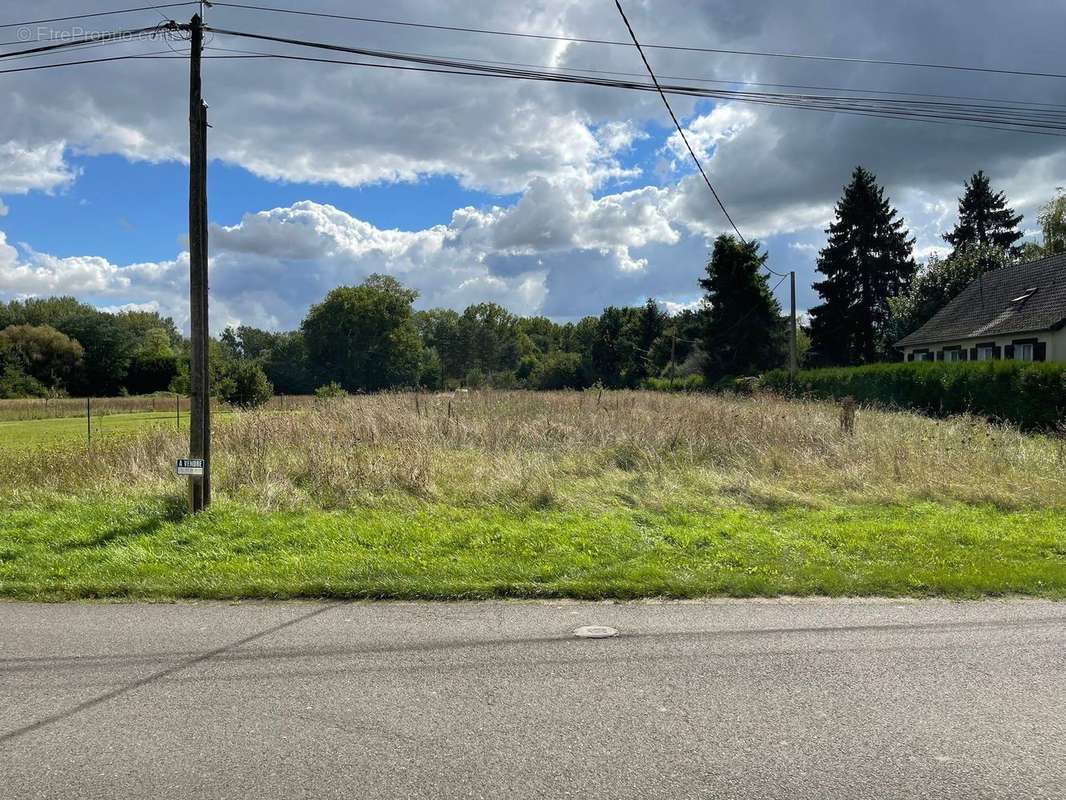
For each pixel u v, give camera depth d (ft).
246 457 36.99
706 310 176.04
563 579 20.36
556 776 10.48
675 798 9.92
